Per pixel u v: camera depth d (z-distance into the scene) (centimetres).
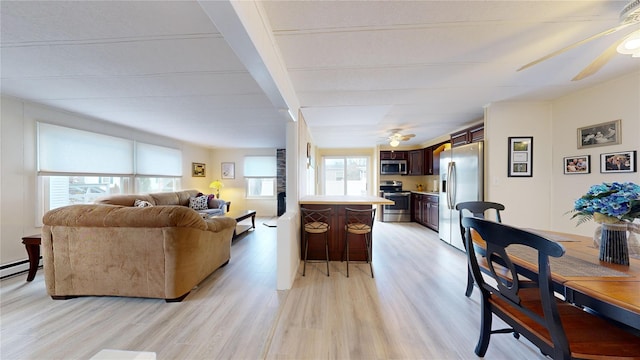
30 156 308
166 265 216
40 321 189
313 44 180
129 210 217
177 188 611
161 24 151
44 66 209
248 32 119
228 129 482
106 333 175
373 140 588
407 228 543
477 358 151
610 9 144
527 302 141
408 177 671
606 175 254
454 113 365
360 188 712
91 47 179
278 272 245
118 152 442
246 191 741
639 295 96
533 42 180
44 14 140
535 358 151
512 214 313
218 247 288
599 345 105
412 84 255
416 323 186
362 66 214
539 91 278
